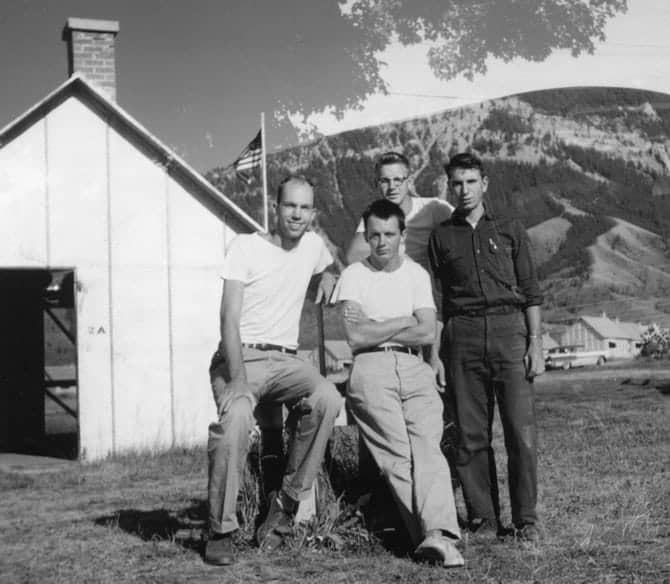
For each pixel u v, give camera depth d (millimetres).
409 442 5344
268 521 5500
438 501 5098
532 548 5273
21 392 16844
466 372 5707
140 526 6512
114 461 11773
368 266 5648
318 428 5398
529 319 5711
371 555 5254
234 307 5430
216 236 13719
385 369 5379
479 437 5750
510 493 5656
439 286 6219
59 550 5777
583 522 5969
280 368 5488
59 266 13008
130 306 13242
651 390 14539
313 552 5355
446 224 5812
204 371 13469
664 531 5672
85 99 13219
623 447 9633
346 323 5492
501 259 5641
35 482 9734
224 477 5141
